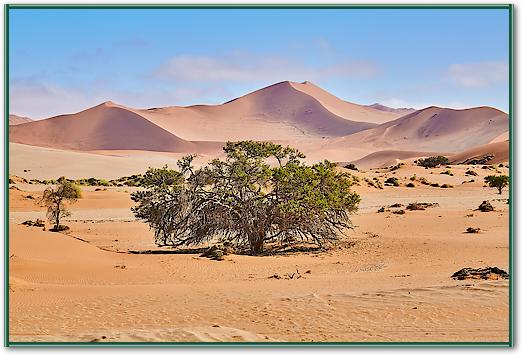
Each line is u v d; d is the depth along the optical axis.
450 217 41.03
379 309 14.02
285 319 13.53
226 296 16.45
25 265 21.31
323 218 29.34
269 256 27.14
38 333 12.45
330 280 19.22
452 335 11.73
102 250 26.77
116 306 15.42
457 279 17.59
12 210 50.97
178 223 28.80
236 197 28.55
